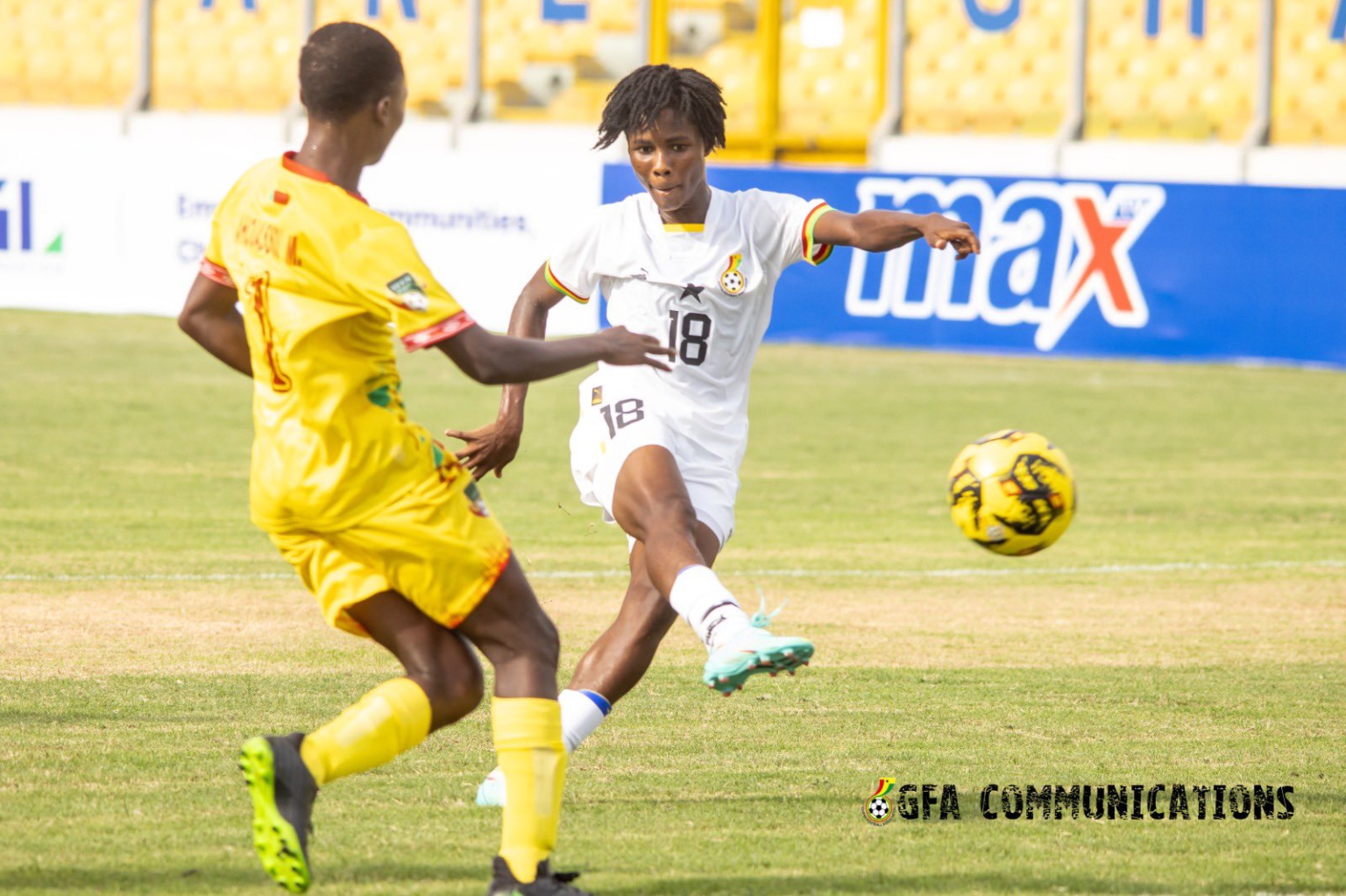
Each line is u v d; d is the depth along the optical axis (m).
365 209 12.25
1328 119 74.69
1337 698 20.88
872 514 36.12
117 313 72.81
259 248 12.27
